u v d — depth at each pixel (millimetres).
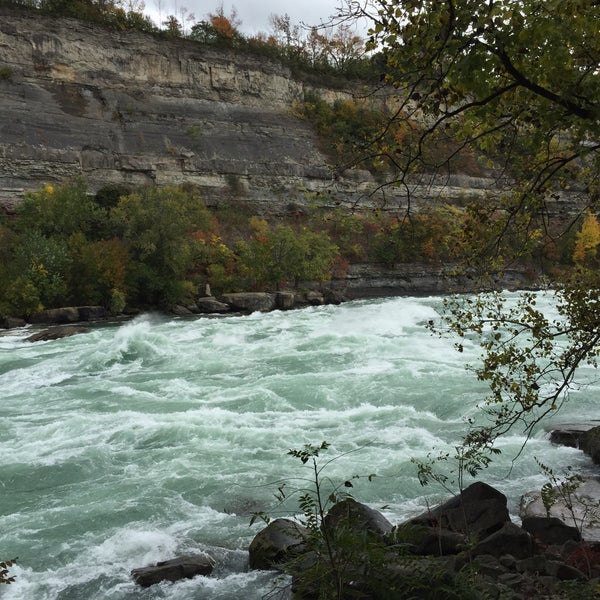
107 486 12695
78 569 9562
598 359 21047
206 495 12141
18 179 56719
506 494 11672
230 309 49188
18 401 19906
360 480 12531
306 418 16812
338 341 27547
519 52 5637
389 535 6824
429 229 59750
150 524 11031
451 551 8672
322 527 6336
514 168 8086
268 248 55344
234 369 23359
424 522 9445
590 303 8141
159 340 27188
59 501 12078
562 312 8422
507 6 5574
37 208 50406
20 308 42344
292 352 25891
